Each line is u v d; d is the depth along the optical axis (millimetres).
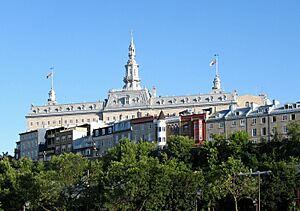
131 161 179875
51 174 161250
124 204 139250
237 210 143375
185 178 144250
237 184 143125
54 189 156375
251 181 143250
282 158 187250
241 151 192750
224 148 195250
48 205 158750
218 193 143250
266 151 195875
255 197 142000
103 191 143625
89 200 149250
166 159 192625
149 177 140375
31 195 157625
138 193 138750
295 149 189625
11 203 161000
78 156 180250
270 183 143375
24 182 159875
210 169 173625
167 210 141750
